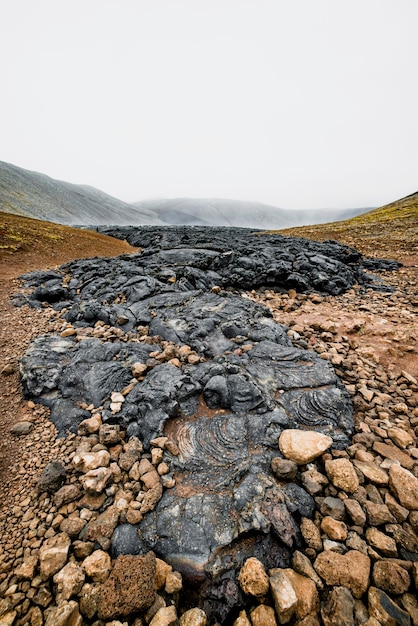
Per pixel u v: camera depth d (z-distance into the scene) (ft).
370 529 10.96
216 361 21.71
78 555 10.48
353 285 48.21
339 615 8.83
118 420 16.58
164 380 18.79
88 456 13.84
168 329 27.14
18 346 25.66
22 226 100.89
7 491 12.96
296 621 8.84
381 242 88.89
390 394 18.97
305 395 18.22
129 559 10.05
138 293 36.37
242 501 12.00
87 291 41.09
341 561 9.89
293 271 48.67
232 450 14.61
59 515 11.82
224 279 46.93
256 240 89.20
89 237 120.78
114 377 19.98
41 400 18.79
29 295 39.01
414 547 10.44
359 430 15.94
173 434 15.74
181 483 13.17
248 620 8.99
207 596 9.85
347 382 20.22
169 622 8.70
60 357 22.40
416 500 11.63
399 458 13.79
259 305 33.94
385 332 27.68
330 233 122.11
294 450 13.74
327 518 11.34
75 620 8.82
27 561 10.18
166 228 208.64
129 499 12.41
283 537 10.73
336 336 27.86
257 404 17.25
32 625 8.69
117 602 9.09
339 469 12.79
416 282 47.88
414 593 9.32
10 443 15.61
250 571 9.65
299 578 9.69
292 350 23.03
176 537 11.11
